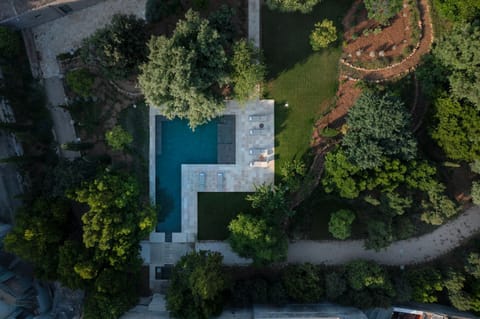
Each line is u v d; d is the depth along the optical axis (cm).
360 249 5731
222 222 5766
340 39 5666
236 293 5359
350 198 5497
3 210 5688
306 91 5706
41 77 5734
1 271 5600
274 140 5709
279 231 5394
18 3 5325
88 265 4894
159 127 5741
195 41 4769
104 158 5600
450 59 5019
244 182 5725
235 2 5662
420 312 5362
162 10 5450
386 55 5650
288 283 5344
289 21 5662
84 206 5728
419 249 5750
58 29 5716
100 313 4916
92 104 5719
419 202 5556
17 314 5384
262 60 5316
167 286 5769
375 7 5297
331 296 5328
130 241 5119
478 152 5275
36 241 5053
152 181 5772
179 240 5784
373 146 4972
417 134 5675
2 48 5422
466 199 5712
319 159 5684
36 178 5738
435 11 5616
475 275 5359
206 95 4934
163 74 4572
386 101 4994
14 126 5303
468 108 5116
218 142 5738
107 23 5684
